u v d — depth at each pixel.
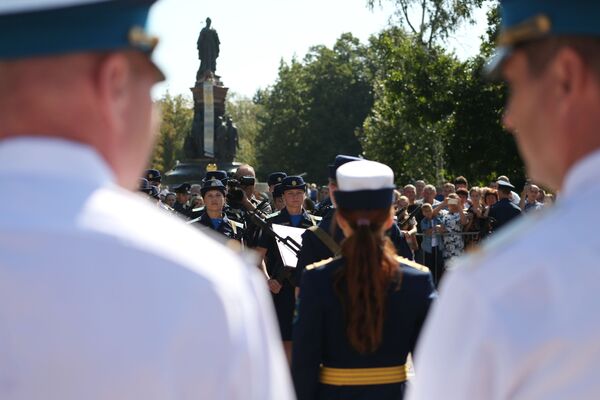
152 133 1.86
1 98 1.69
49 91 1.68
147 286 1.62
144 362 1.59
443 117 37.16
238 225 10.55
